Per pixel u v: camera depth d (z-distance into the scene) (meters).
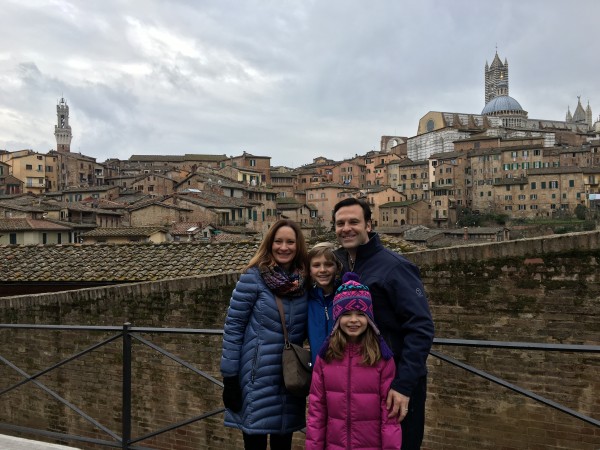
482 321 8.15
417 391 3.61
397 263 3.66
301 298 3.98
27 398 10.93
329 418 3.53
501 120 152.62
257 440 4.14
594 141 115.44
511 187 105.19
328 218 107.00
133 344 10.04
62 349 10.62
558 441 7.67
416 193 122.44
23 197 75.31
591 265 7.52
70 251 14.05
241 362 3.98
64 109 193.25
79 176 117.38
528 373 7.84
